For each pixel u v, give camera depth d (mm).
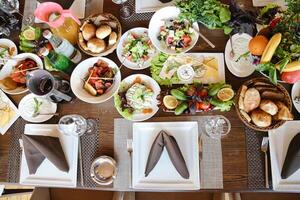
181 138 1045
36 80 1063
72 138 1097
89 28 1129
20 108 1158
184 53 1121
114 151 1072
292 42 912
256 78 1019
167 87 1100
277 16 1052
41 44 1147
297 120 1008
